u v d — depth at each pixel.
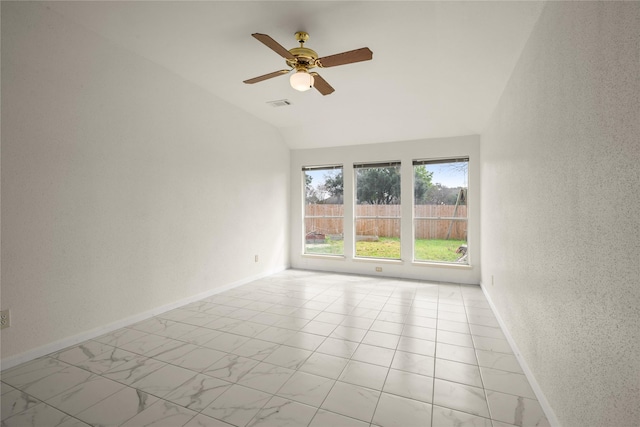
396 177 5.54
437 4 2.20
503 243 3.16
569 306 1.58
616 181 1.16
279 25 2.65
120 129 3.08
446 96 3.97
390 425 1.77
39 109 2.47
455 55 2.81
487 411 1.89
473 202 4.95
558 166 1.73
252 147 5.05
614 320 1.18
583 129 1.43
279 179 5.82
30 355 2.45
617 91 1.15
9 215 2.31
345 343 2.82
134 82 3.20
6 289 2.31
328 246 6.02
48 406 1.92
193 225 3.95
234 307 3.79
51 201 2.56
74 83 2.69
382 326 3.21
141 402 1.97
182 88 3.76
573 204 1.54
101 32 2.83
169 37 2.89
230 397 2.02
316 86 3.05
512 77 2.85
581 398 1.45
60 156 2.61
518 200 2.58
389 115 4.88
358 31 2.70
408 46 2.91
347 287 4.75
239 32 2.78
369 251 5.73
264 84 3.91
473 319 3.42
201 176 4.06
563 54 1.66
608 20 1.21
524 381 2.22
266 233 5.45
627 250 1.09
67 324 2.69
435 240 5.30
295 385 2.16
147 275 3.38
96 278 2.90
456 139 5.06
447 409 1.91
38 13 2.45
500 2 2.05
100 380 2.21
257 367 2.40
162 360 2.49
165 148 3.56
